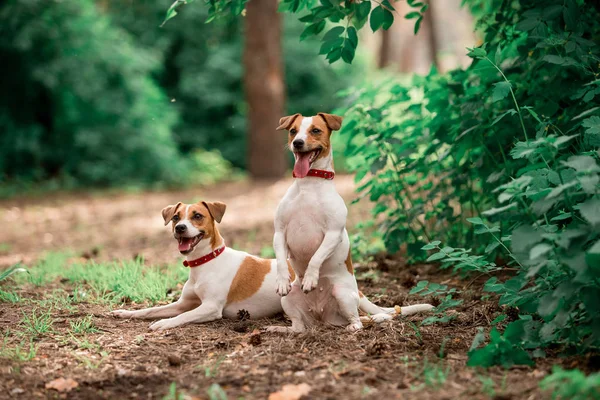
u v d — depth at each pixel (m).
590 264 4.18
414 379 4.43
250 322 6.04
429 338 5.36
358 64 30.84
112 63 23.30
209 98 27.44
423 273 8.06
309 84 29.09
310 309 5.98
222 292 6.12
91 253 10.92
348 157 8.93
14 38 21.86
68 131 23.41
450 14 48.62
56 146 23.52
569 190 4.73
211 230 6.13
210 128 28.69
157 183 23.28
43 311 6.48
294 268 6.06
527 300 5.02
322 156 5.77
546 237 4.34
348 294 5.80
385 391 4.24
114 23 27.45
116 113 23.33
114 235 13.18
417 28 7.36
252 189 20.48
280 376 4.56
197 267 6.15
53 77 22.30
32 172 23.02
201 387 4.43
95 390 4.48
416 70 40.41
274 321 6.23
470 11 9.82
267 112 22.47
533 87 7.04
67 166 23.23
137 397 4.36
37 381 4.61
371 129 8.22
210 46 28.91
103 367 4.88
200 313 6.03
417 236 8.36
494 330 4.68
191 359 5.04
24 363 4.94
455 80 7.59
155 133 24.12
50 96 23.48
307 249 5.82
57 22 22.50
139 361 5.01
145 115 23.95
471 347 4.77
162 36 27.77
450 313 6.12
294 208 5.81
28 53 22.42
